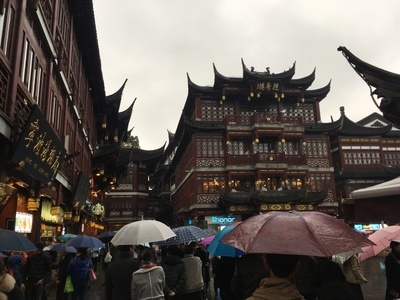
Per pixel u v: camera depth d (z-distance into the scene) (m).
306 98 50.31
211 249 7.02
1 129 9.66
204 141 45.75
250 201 41.75
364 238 3.51
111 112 35.59
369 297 13.33
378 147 55.84
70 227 28.39
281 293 2.97
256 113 45.44
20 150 10.32
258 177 43.81
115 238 6.93
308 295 6.41
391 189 5.68
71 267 10.01
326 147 48.41
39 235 16.64
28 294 9.73
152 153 63.66
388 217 5.73
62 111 19.53
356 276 7.46
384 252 26.84
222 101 47.31
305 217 3.68
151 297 5.92
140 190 64.38
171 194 68.19
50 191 17.02
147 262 6.19
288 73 46.78
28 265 9.92
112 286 6.33
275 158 44.53
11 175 11.78
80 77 25.33
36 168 12.25
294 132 46.34
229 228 7.11
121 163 39.19
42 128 11.41
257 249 3.26
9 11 10.63
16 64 10.90
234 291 5.95
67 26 20.55
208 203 43.69
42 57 15.06
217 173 44.94
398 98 7.92
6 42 10.48
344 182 54.03
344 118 56.44
